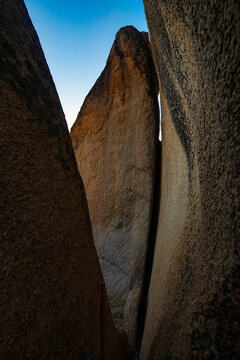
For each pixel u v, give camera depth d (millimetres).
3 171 471
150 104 2244
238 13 295
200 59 440
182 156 985
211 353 379
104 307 919
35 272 508
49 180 617
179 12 506
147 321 1490
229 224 378
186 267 677
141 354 1360
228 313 356
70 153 772
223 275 377
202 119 506
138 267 2090
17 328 432
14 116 539
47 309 529
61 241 628
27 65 658
